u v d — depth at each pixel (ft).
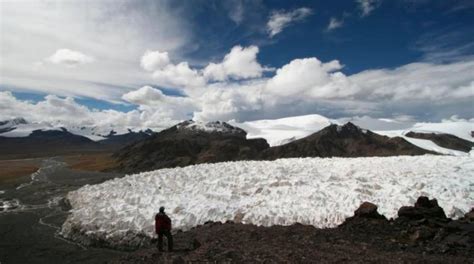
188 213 93.56
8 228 104.88
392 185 102.32
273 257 50.06
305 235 63.52
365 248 54.90
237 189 110.11
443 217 68.74
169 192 115.85
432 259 48.34
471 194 93.81
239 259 49.67
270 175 121.08
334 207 88.79
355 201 91.25
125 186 136.98
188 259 50.93
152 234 85.97
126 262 54.90
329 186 104.27
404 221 66.95
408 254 51.60
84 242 88.69
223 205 97.55
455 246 54.85
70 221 102.47
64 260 76.74
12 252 82.58
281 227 70.54
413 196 92.99
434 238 58.75
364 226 67.10
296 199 96.68
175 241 65.31
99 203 118.32
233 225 75.41
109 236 87.92
